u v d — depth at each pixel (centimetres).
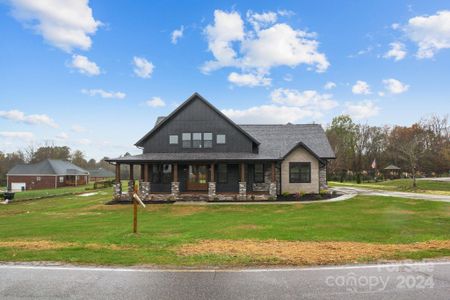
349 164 6575
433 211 1697
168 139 2727
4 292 533
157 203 2369
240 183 2486
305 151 2662
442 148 6109
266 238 990
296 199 2436
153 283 570
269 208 2022
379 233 1094
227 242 905
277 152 2684
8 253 777
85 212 2061
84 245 866
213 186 2472
